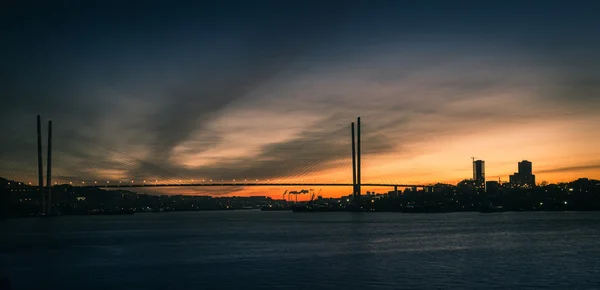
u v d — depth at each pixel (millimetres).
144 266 72938
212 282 58656
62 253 92438
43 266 74500
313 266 69562
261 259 78312
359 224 190500
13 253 93438
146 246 104750
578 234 123000
